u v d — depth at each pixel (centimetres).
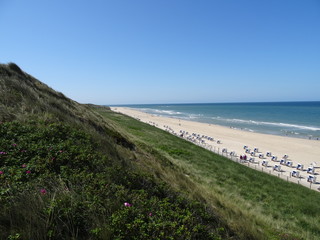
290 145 3284
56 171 361
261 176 1491
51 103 895
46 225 221
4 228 213
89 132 696
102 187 326
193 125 5772
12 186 273
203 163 1501
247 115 9512
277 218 788
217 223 408
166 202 367
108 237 234
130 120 3825
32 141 445
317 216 870
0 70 920
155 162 852
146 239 244
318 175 1861
